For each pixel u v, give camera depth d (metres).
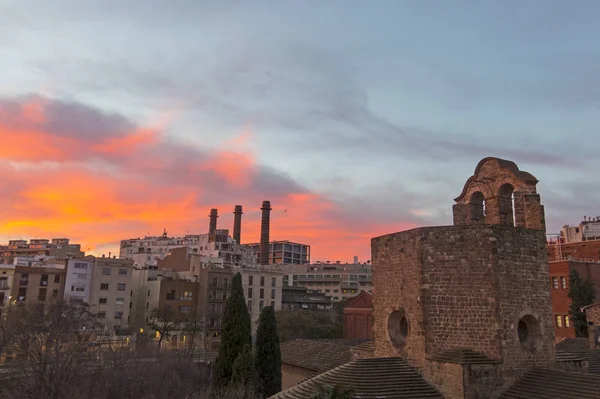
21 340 48.47
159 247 172.38
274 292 113.75
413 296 28.41
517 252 27.16
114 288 94.44
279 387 41.97
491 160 31.64
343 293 169.75
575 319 64.75
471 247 26.92
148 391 52.06
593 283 68.75
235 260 152.25
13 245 162.62
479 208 33.06
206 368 64.62
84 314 72.25
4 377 46.31
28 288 86.94
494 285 26.05
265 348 42.28
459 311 26.58
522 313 26.52
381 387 25.61
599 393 21.95
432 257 27.75
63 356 49.84
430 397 25.17
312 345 46.44
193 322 88.50
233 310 44.31
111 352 55.06
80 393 45.62
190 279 106.75
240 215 160.88
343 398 21.20
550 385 24.03
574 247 90.75
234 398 35.41
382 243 31.69
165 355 60.62
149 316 89.75
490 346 25.56
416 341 27.72
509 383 25.17
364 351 34.06
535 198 29.22
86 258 95.31
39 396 41.88
